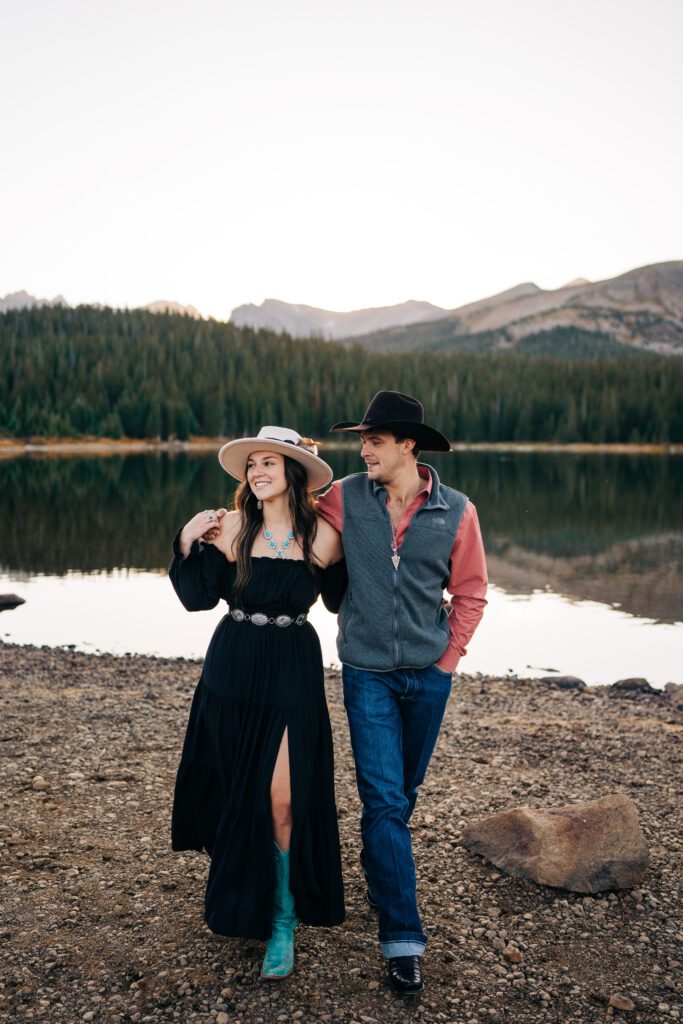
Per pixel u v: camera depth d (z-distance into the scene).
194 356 118.62
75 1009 2.50
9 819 3.83
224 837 2.67
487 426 109.44
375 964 2.80
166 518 24.53
